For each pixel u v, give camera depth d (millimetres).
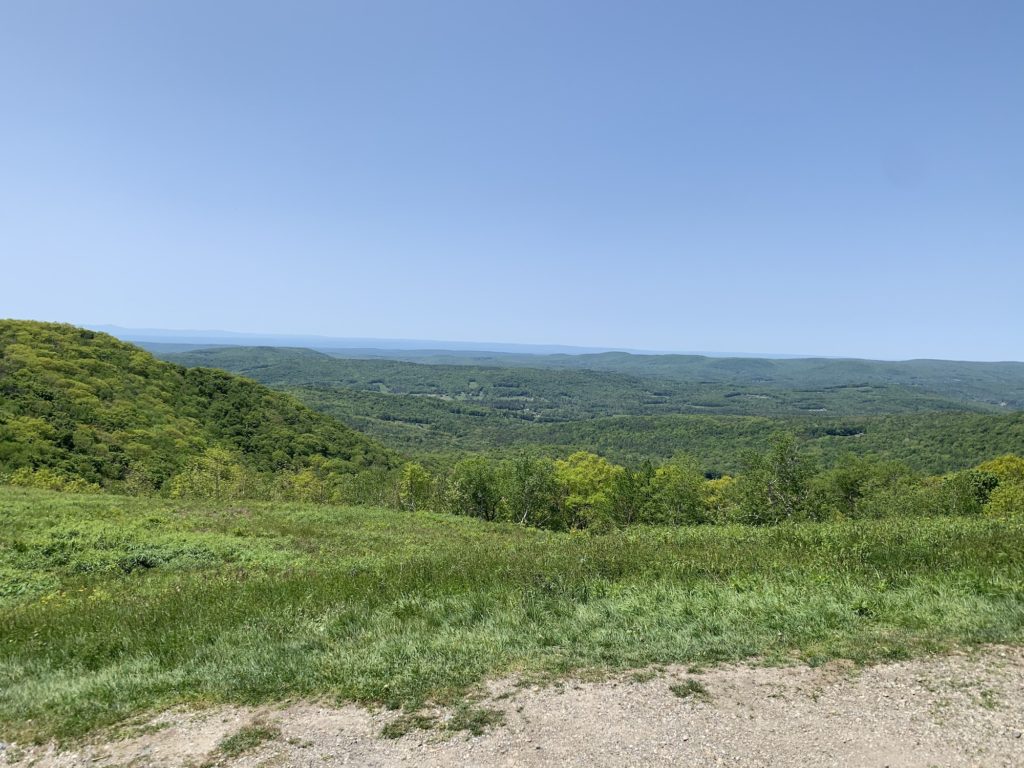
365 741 4223
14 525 16984
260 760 4035
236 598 8688
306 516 25094
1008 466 42594
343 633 6668
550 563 9727
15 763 4285
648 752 3896
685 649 5547
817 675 4906
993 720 4066
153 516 20344
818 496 31641
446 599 7723
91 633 7387
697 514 38375
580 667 5305
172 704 4988
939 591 6723
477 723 4375
